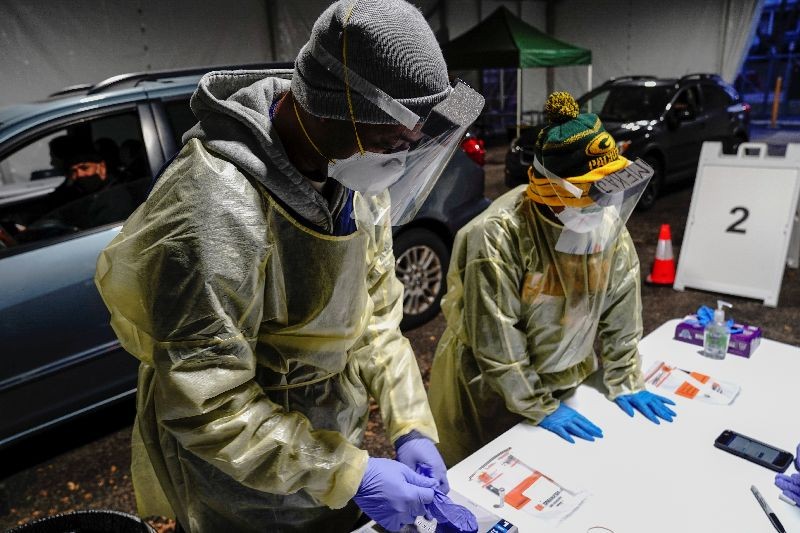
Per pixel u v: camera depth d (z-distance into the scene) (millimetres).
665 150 6836
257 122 959
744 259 4121
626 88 7555
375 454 2727
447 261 4000
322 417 1243
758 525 1271
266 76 1162
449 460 2059
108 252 972
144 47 6723
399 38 844
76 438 3023
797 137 10625
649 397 1729
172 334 939
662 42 10930
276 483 1047
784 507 1313
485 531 1238
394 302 1430
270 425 1035
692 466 1462
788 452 1485
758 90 13383
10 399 2496
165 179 971
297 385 1202
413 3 961
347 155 955
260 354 1136
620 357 1757
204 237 914
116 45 6516
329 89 883
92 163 2879
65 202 2914
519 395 1630
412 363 1414
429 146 965
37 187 3152
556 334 1661
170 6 6832
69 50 6195
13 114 2691
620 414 1692
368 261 1306
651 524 1285
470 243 1619
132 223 987
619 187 1385
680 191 7695
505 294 1585
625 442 1567
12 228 2768
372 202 1158
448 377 1935
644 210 6750
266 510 1255
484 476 1458
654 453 1517
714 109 7621
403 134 918
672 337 2156
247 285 956
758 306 4043
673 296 4309
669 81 7430
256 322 1009
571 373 1812
